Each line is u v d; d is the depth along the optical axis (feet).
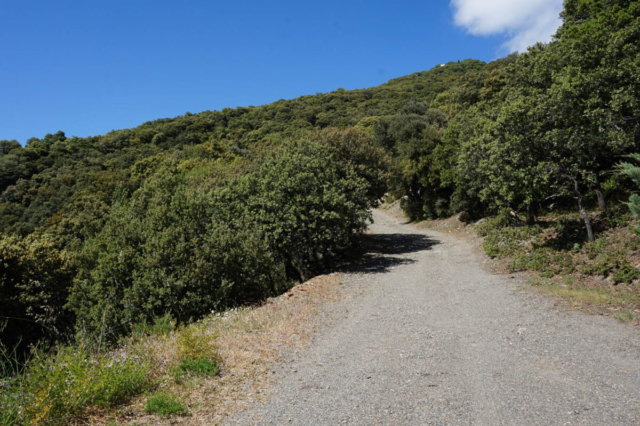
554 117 41.04
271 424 13.34
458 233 81.20
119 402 14.83
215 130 297.33
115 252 41.86
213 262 39.99
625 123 41.32
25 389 13.74
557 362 17.52
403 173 104.94
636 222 37.55
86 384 14.02
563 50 57.26
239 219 50.08
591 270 33.53
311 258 62.03
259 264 44.88
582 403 13.50
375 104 314.35
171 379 17.11
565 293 29.32
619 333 20.49
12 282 54.75
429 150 102.53
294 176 53.67
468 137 76.59
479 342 21.45
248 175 59.31
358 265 57.06
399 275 46.42
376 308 31.45
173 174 122.62
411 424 12.87
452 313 28.45
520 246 48.65
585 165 42.98
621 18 48.88
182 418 13.76
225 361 19.66
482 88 159.12
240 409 14.61
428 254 62.18
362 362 19.49
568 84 40.78
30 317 51.65
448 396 14.92
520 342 20.76
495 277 39.96
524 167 42.63
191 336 20.33
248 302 42.09
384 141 158.30
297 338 23.86
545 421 12.49
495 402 14.12
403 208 122.93
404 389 15.87
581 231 43.68
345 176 70.08
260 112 333.83
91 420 13.21
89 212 127.34
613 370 16.07
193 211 45.83
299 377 17.81
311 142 72.49
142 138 281.95
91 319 39.93
